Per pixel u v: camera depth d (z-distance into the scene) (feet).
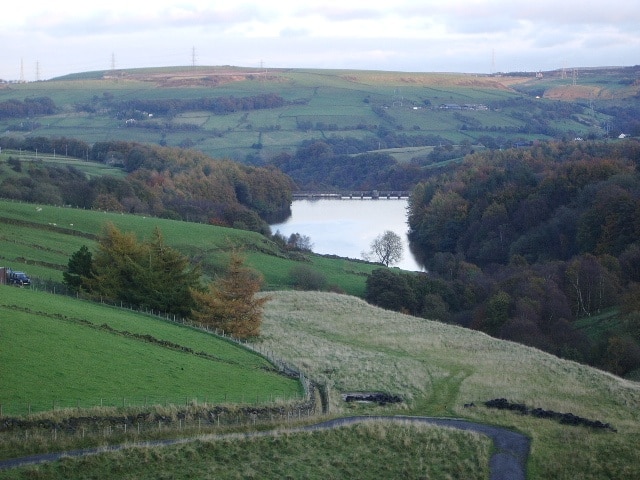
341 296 363.76
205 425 158.20
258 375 206.08
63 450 137.49
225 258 445.37
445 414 192.65
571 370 253.85
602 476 155.63
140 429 149.69
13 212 428.15
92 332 208.13
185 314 276.41
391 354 262.47
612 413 205.05
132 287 279.08
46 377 164.25
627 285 416.67
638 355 307.78
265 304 334.44
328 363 234.38
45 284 280.10
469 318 402.52
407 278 435.94
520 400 207.62
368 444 161.17
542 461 160.45
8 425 139.03
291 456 150.82
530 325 348.38
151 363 192.95
